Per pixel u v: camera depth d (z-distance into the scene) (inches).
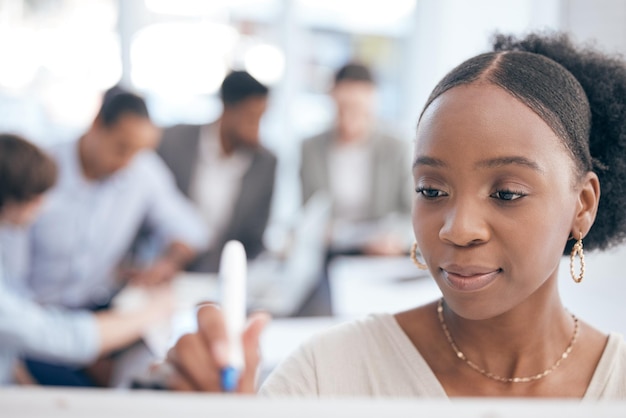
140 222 94.1
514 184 21.9
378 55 157.1
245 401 13.3
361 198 110.2
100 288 89.3
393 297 83.7
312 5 154.7
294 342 72.1
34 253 87.2
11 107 140.2
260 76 155.2
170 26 149.0
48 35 142.0
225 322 23.2
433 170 22.5
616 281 71.3
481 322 26.1
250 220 99.8
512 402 13.1
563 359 26.8
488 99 22.3
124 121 85.8
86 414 13.2
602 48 31.7
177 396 13.4
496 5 129.6
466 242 22.0
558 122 23.2
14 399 13.2
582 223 25.3
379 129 112.7
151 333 73.9
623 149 28.6
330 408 13.1
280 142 155.3
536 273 22.7
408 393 26.8
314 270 89.8
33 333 69.0
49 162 71.6
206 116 149.9
